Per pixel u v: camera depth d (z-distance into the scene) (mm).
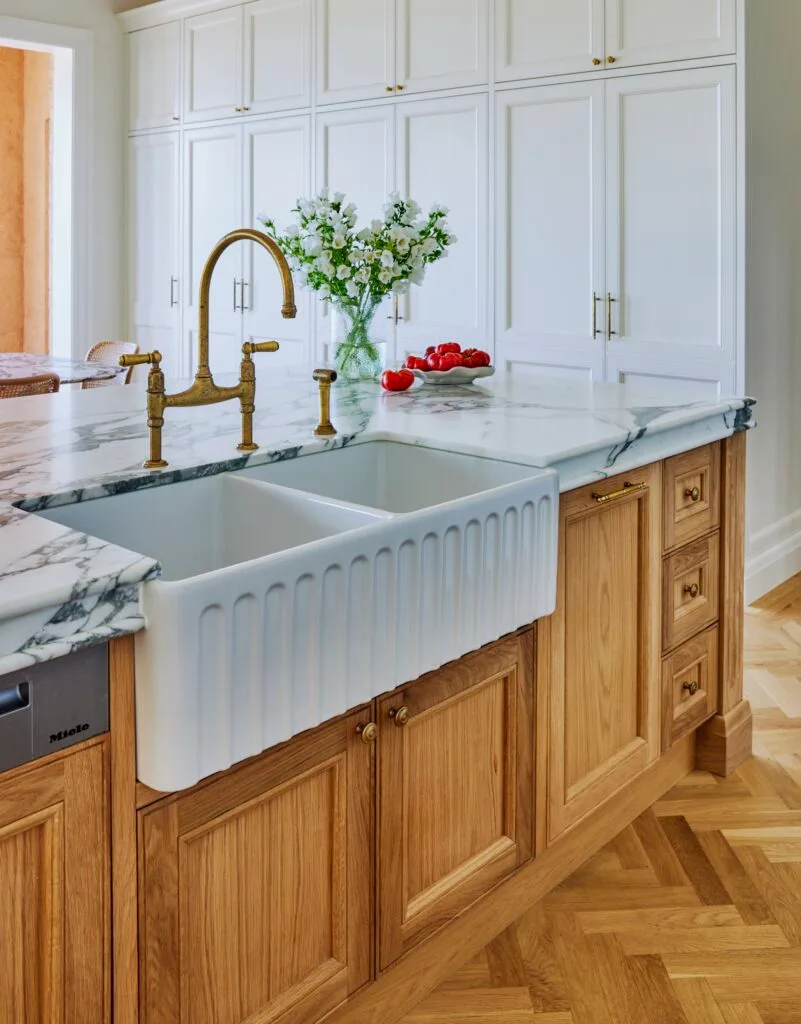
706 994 1781
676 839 2289
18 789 1064
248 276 5031
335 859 1474
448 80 4148
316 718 1340
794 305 4008
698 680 2484
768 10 3582
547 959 1876
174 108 5309
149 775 1171
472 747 1742
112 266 5715
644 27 3619
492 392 2654
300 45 4652
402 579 1456
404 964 1711
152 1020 1229
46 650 1048
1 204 7250
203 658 1171
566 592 1937
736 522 2537
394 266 2566
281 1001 1409
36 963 1111
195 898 1273
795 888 2102
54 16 5305
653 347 3744
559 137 3875
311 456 1922
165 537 1672
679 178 3604
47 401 2416
